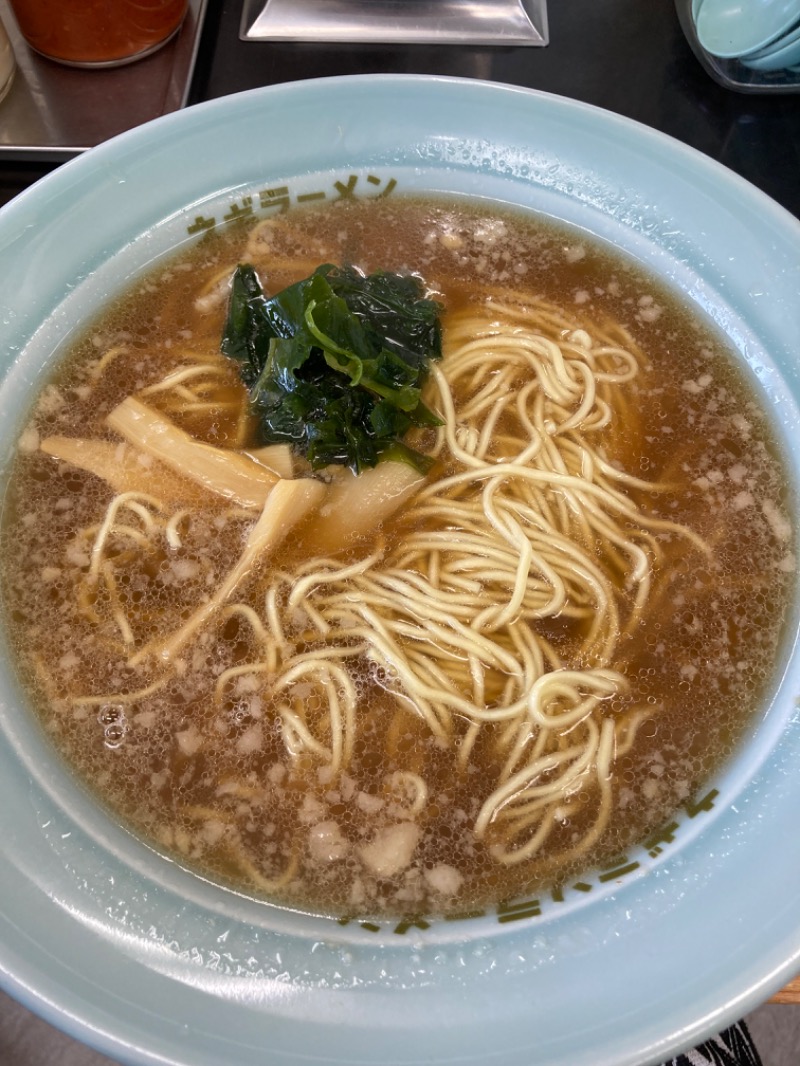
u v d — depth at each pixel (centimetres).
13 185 27
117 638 20
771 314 23
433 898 18
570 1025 15
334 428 21
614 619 21
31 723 19
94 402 22
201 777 19
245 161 24
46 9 27
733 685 20
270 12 31
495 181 25
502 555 22
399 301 24
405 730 19
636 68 31
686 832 18
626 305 25
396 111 24
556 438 23
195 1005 15
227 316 24
